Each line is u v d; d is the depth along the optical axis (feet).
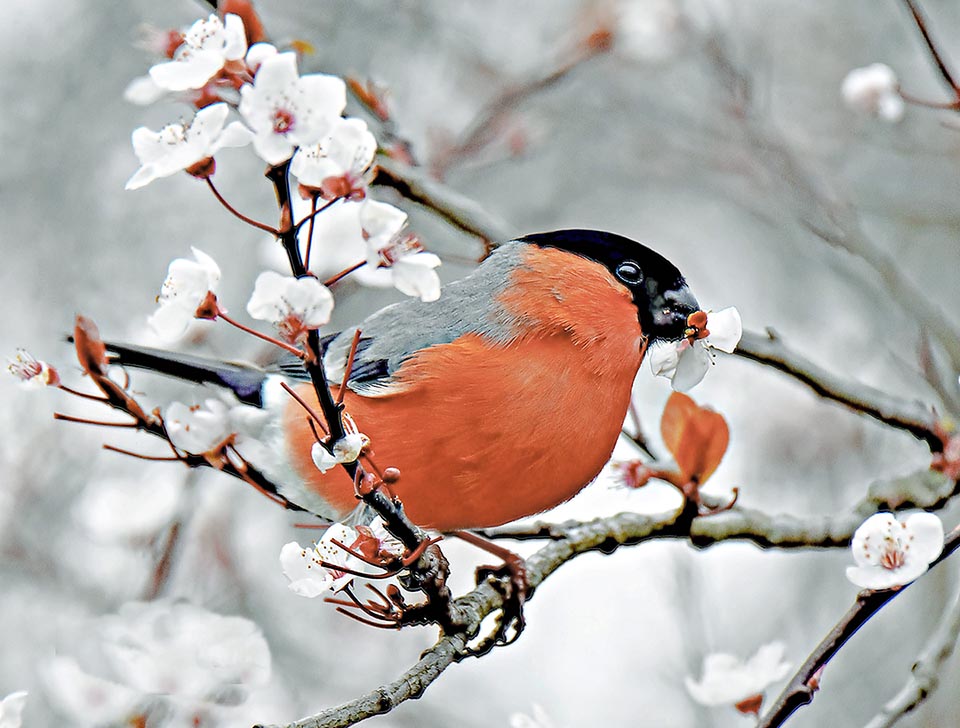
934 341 35.06
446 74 44.32
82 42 48.37
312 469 24.43
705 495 25.55
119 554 34.65
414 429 23.70
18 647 34.81
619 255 25.72
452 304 25.27
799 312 45.37
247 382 25.32
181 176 46.91
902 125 43.91
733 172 40.70
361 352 24.68
